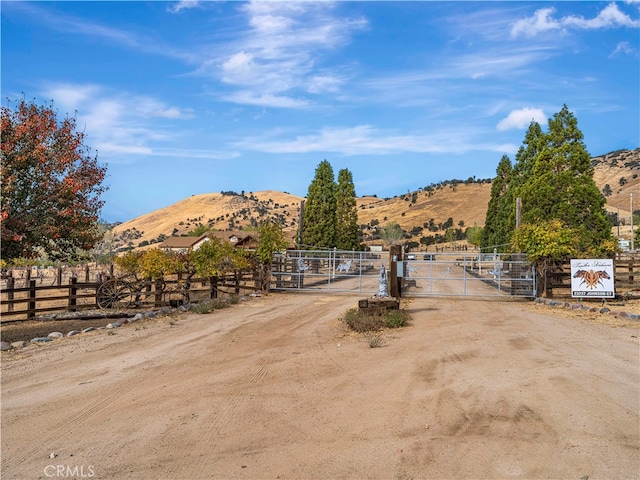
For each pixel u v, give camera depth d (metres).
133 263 18.28
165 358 10.29
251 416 6.74
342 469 5.14
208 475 5.05
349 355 10.51
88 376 8.88
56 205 13.82
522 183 36.41
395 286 22.72
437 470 5.10
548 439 5.84
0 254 13.20
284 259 28.75
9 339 12.66
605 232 26.08
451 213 143.62
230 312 17.77
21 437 6.10
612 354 10.17
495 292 27.39
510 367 9.16
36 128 13.32
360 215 171.88
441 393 7.64
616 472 5.03
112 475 5.07
